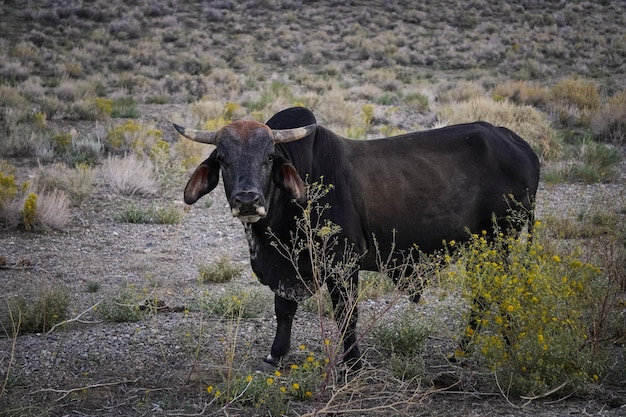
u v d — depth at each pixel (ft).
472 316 26.48
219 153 24.61
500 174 29.12
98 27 194.18
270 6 229.25
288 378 25.67
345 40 190.29
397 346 28.63
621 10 221.05
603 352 25.91
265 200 24.47
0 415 22.74
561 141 76.84
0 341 30.76
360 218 26.91
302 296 26.76
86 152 73.77
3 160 69.00
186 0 232.32
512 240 26.37
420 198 27.63
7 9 199.11
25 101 100.01
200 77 132.67
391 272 28.55
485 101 91.91
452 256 28.50
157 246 48.24
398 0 238.89
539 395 24.29
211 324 32.58
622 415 22.98
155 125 92.22
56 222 51.08
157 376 26.89
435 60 170.40
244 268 43.68
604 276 29.09
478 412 23.44
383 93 120.88
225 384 24.95
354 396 24.84
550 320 24.72
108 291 38.83
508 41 187.52
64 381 26.40
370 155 27.73
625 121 83.97
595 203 44.34
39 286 39.27
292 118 26.89
